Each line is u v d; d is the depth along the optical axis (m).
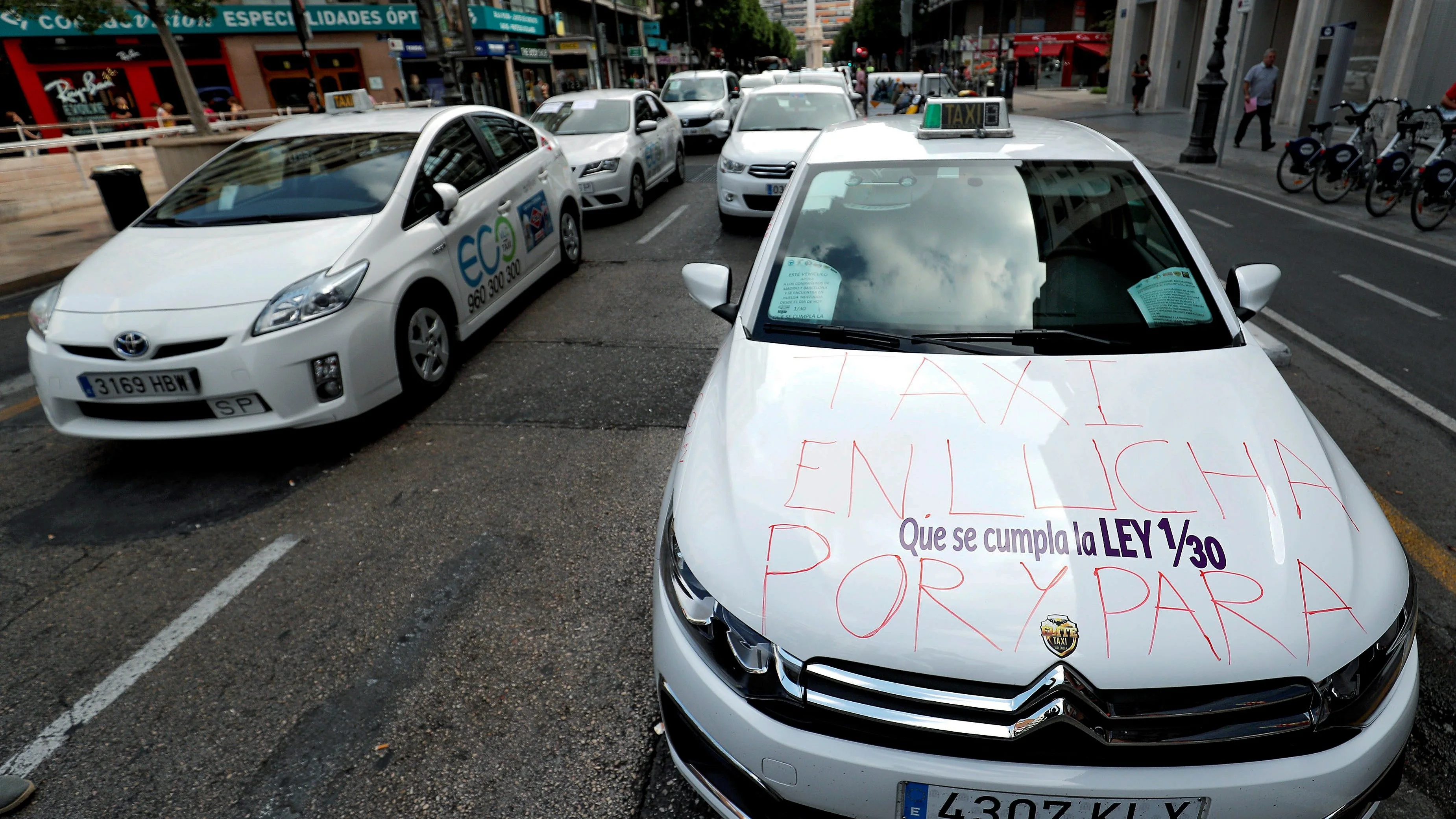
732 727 1.57
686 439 2.17
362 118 5.31
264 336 3.60
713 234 8.65
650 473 3.73
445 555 3.16
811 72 14.57
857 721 1.50
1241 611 1.50
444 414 4.43
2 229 11.14
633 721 2.32
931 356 2.18
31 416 4.71
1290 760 1.44
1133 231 2.56
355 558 3.16
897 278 2.47
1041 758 1.44
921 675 1.47
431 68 31.25
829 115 9.44
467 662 2.58
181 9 12.14
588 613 2.79
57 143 13.37
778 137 8.68
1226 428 1.88
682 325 5.77
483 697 2.43
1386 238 7.94
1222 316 2.29
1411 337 5.22
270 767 2.21
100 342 3.56
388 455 3.99
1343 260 7.16
